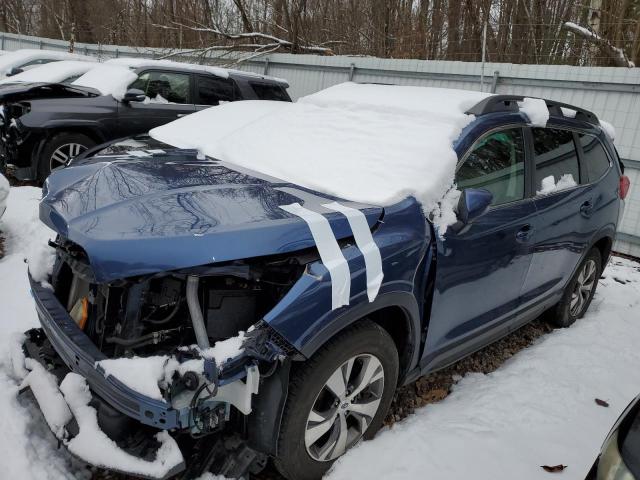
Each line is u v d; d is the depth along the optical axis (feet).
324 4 53.98
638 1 30.96
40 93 21.79
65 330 7.38
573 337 13.29
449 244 8.79
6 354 9.67
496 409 9.78
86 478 7.50
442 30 42.06
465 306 9.67
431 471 7.95
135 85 23.53
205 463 7.22
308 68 36.94
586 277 14.60
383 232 7.91
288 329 6.61
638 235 22.33
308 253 7.20
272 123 11.81
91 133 22.09
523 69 25.38
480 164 9.80
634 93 21.85
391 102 11.14
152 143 12.59
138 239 6.54
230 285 7.32
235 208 7.52
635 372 11.94
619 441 5.08
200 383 6.23
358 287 7.27
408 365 8.84
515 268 10.69
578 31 29.01
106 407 6.74
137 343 6.95
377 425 8.58
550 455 8.75
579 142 12.92
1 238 15.83
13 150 20.89
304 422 7.19
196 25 56.54
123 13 69.00
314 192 8.94
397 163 9.19
